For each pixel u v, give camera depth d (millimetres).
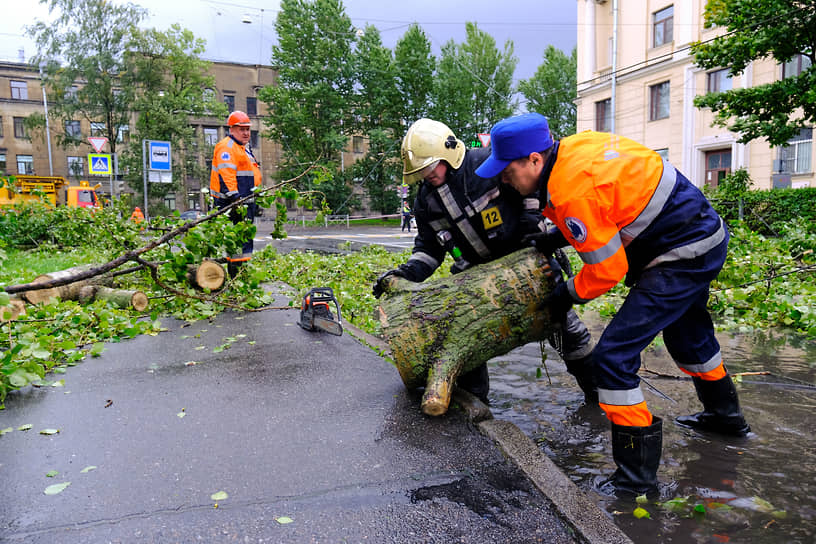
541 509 2031
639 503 2191
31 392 3383
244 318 5523
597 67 28375
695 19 22844
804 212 13602
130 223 7473
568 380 3850
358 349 4266
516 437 2594
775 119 12906
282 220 5684
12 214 9836
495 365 4242
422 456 2453
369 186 45656
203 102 41812
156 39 38656
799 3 11648
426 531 1898
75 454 2523
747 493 2264
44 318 4719
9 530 1917
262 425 2820
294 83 44031
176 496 2133
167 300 5746
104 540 1856
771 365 4168
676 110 24219
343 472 2311
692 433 2889
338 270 8633
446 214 3094
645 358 4285
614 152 2297
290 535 1877
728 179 15922
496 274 2928
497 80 44906
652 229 2311
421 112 45156
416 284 3186
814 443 2748
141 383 3521
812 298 5875
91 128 44062
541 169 2496
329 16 42875
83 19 37125
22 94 47312
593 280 2389
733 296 6137
